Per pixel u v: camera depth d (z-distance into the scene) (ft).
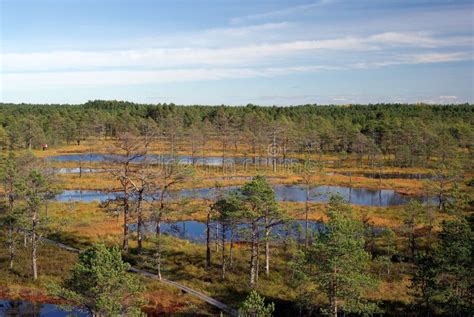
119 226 217.77
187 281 153.38
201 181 326.65
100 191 293.43
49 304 137.69
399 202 285.84
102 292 94.27
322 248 106.83
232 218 145.89
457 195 221.87
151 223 199.82
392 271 160.56
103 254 96.89
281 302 137.49
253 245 148.66
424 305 130.72
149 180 183.73
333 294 108.06
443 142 376.68
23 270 158.71
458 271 106.63
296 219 233.96
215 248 186.91
